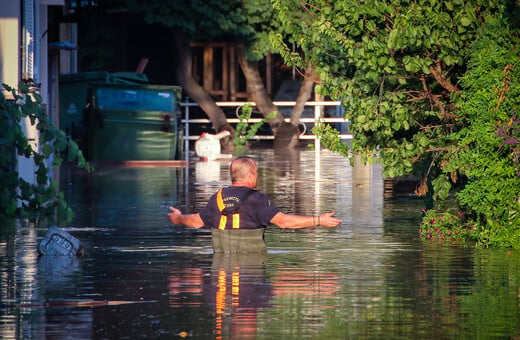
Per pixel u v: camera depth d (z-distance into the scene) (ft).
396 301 77.66
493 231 105.50
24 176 144.87
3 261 97.40
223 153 302.45
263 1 315.17
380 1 106.11
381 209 144.66
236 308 75.31
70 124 256.52
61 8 242.37
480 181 105.19
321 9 107.24
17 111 135.54
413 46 106.32
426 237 113.80
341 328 69.15
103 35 331.36
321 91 115.14
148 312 74.08
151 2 312.91
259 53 325.62
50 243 100.99
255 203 100.63
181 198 162.71
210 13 313.94
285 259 97.50
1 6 141.08
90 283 85.46
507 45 104.53
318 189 178.70
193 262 95.96
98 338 66.90
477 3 106.22
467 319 71.72
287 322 70.79
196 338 66.74
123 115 248.93
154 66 345.10
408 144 111.34
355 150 116.47
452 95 107.96
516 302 77.25
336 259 97.66
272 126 334.24
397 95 110.32
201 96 327.88
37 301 78.18
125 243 109.70
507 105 104.37
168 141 252.21
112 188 180.96
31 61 147.74
